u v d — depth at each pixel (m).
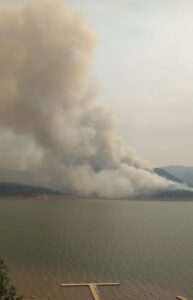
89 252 111.75
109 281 83.75
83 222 182.62
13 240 126.88
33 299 71.06
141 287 80.69
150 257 107.88
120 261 102.25
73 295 74.44
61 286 79.19
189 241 135.00
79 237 136.50
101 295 74.88
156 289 79.69
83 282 82.38
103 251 113.94
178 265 99.25
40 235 138.25
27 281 81.44
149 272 92.06
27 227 158.62
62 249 114.75
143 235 146.88
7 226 160.75
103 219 199.75
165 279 86.62
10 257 102.06
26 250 111.31
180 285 82.69
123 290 78.38
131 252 113.81
